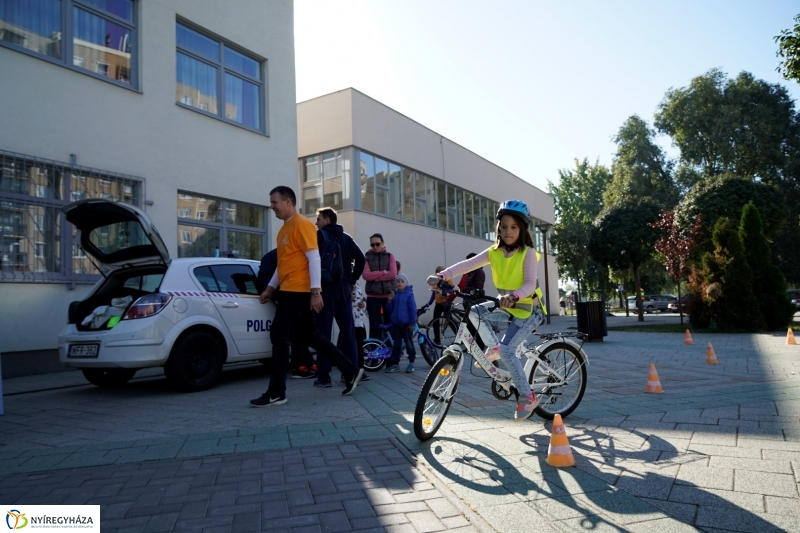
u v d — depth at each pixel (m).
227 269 7.25
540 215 33.66
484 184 26.25
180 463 3.74
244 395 6.30
